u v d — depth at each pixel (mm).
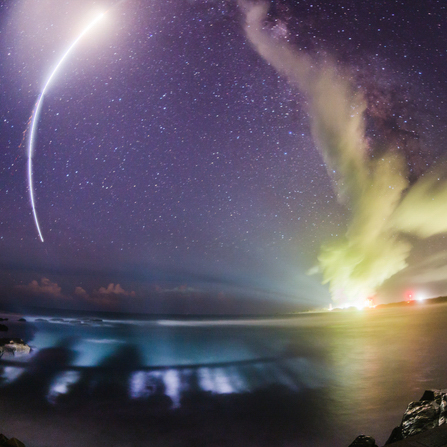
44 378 12008
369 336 21078
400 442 2912
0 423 7969
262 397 9914
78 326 32531
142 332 28766
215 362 15344
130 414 8602
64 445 6875
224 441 7004
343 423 7609
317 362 14398
